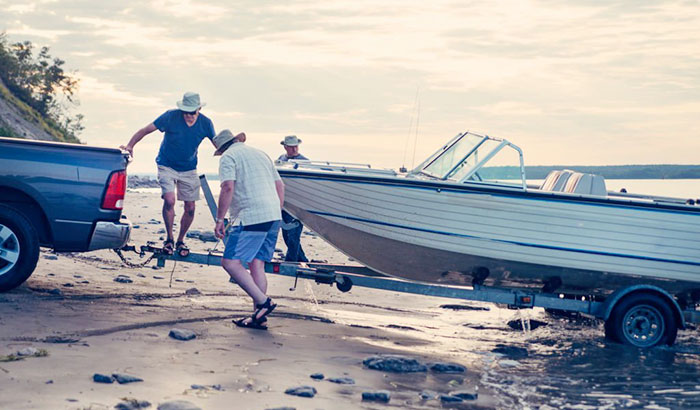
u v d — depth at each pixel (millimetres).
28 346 5508
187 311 7598
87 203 7379
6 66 52812
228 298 8883
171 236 8383
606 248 8266
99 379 4734
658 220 8258
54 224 7320
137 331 6367
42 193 7285
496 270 8484
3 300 7047
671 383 6453
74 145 7469
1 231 7305
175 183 8547
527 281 8617
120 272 9953
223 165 6961
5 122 43562
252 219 7020
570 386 6109
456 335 8352
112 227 7449
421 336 8023
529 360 7184
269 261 7492
